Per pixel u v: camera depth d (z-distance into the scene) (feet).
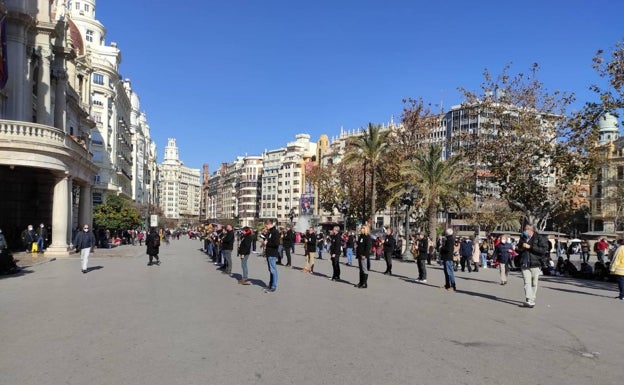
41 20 102.94
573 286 58.95
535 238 39.17
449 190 103.96
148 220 345.92
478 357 22.15
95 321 28.71
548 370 20.38
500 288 53.47
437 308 36.73
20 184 104.27
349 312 33.55
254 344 23.54
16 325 27.45
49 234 105.60
